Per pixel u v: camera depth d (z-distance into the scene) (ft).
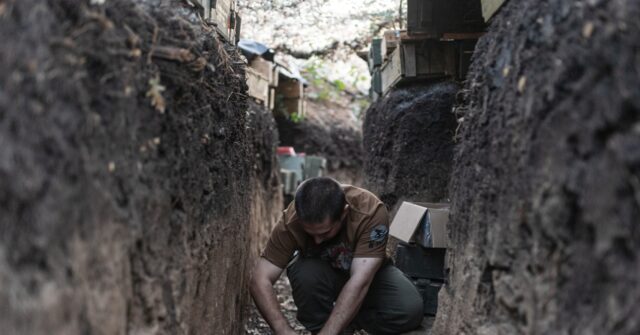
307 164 27.53
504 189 5.53
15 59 3.52
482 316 5.98
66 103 3.81
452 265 7.33
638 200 3.44
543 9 5.15
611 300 3.61
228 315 8.30
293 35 24.68
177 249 5.68
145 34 5.20
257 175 16.29
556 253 4.44
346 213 8.13
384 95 16.89
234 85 8.72
